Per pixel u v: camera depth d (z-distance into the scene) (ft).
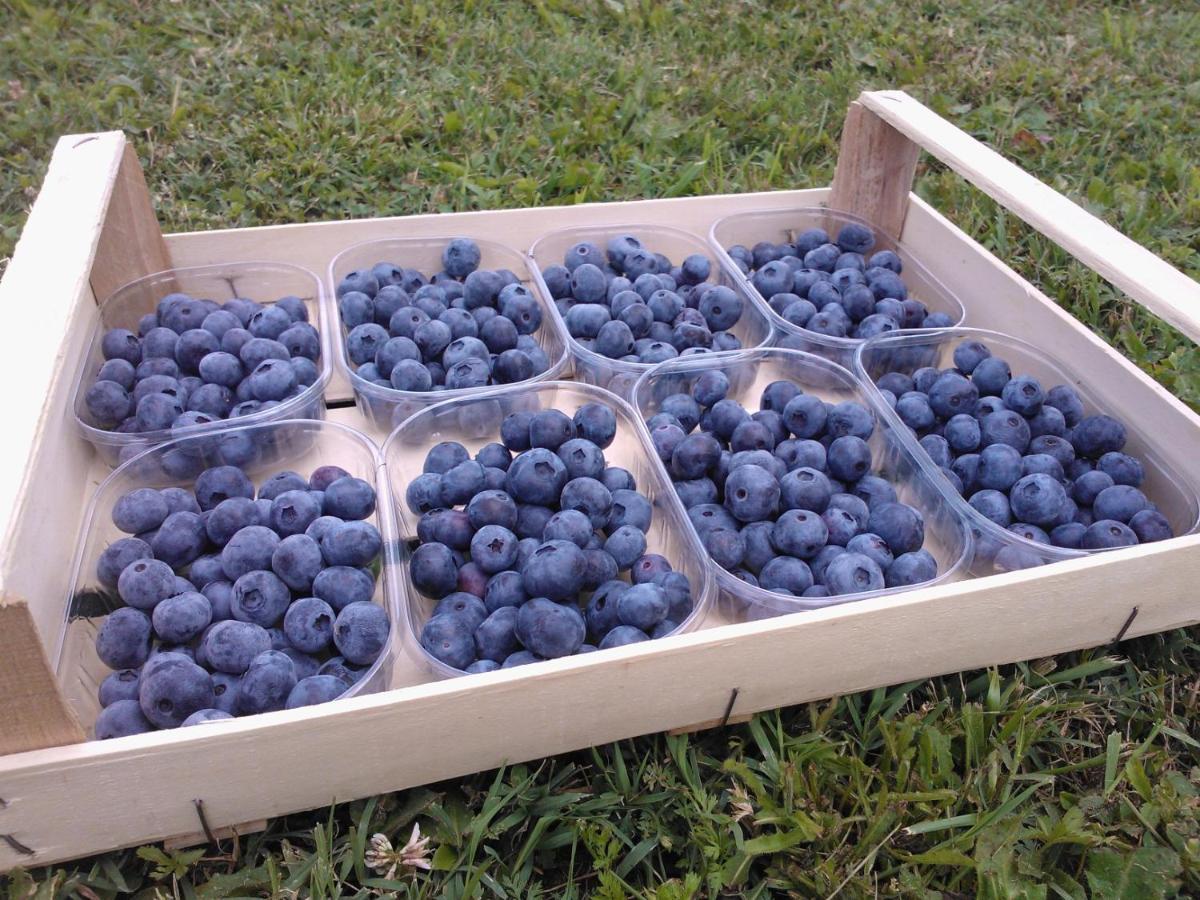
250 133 1.84
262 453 1.00
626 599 0.82
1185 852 0.77
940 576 0.90
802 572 0.90
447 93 2.05
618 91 2.11
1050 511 0.97
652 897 0.74
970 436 1.07
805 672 0.82
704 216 1.45
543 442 0.98
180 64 2.10
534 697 0.73
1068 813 0.79
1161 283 0.87
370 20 2.34
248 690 0.74
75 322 0.88
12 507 0.65
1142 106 2.11
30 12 2.25
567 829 0.79
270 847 0.78
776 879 0.76
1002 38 2.44
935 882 0.77
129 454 0.98
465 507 0.96
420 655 0.79
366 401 1.09
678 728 0.83
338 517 0.92
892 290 1.30
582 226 1.39
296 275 1.27
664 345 1.18
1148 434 1.06
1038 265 1.61
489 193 1.73
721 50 2.33
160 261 1.23
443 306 1.23
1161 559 0.86
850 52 2.32
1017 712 0.85
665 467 1.03
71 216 0.94
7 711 0.62
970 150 1.13
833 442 1.03
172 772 0.67
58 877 0.72
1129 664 0.95
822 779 0.83
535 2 2.48
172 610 0.78
